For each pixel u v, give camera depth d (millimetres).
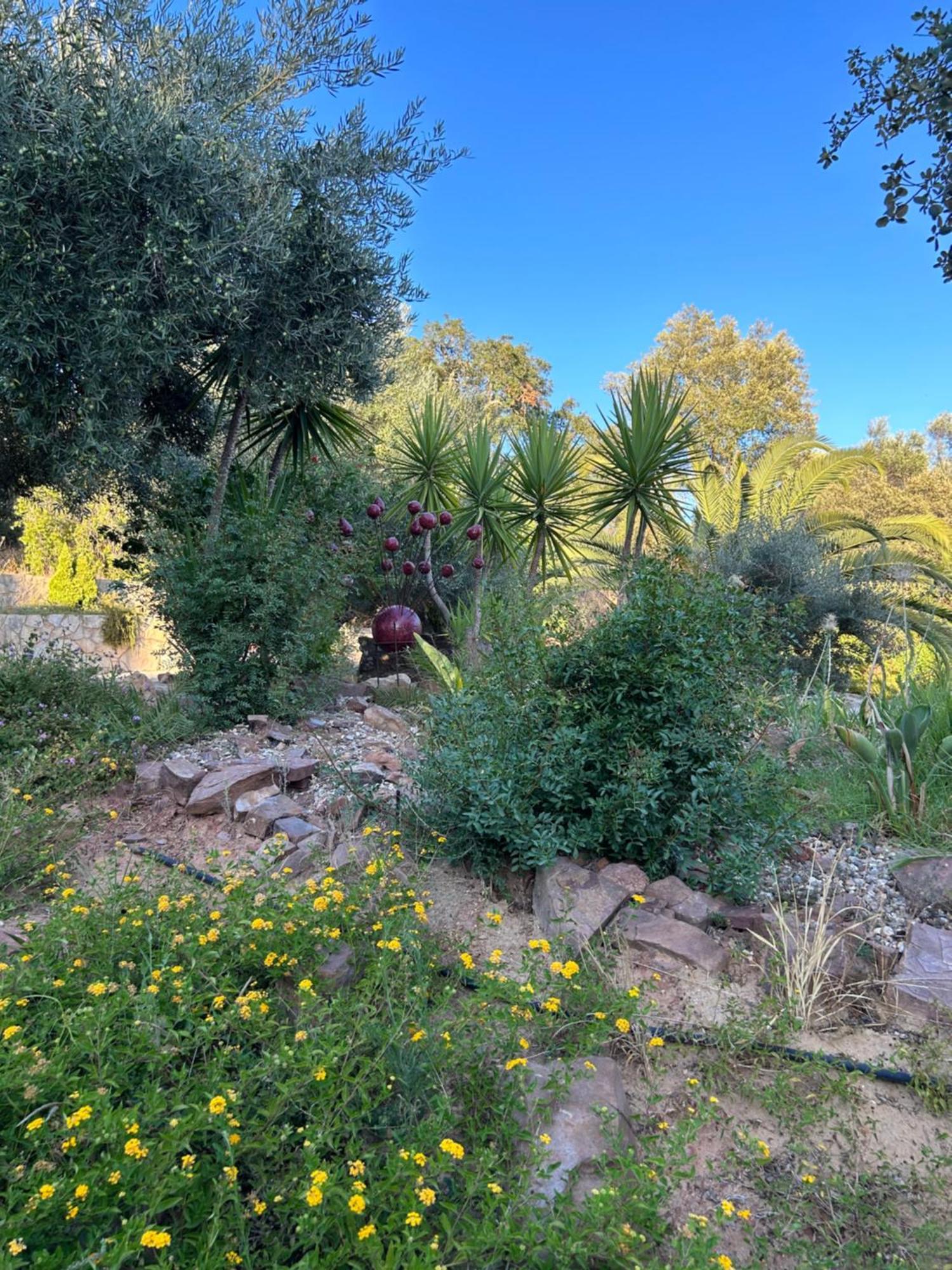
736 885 2734
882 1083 2029
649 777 2715
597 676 3068
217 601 4781
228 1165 1322
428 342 29188
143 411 6434
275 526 5070
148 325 4672
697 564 3396
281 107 5504
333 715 5344
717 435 23531
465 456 7555
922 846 3225
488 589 6508
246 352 5520
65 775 3516
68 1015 1584
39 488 6996
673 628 2955
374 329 5961
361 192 5520
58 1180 1214
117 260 4504
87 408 4656
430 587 7020
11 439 5715
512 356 29859
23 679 4398
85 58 4496
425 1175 1397
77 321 4500
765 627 3699
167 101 4562
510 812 2771
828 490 19922
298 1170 1409
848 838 3408
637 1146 1722
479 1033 1824
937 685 4547
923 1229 1549
